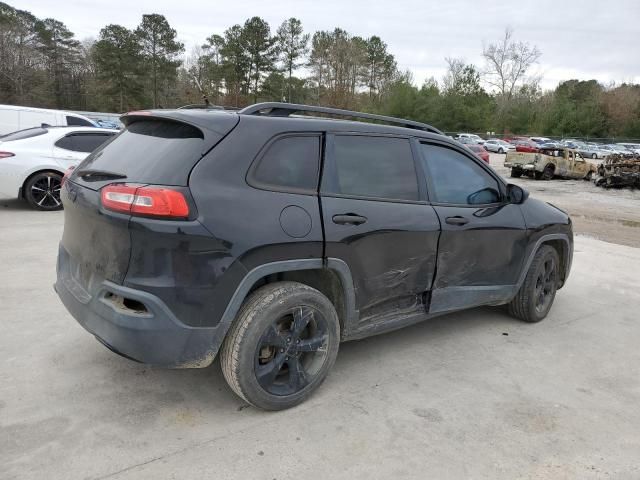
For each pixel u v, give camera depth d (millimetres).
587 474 2648
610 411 3295
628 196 19188
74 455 2562
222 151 2795
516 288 4551
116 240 2645
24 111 13219
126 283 2631
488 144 53281
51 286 4996
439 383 3531
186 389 3258
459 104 70688
